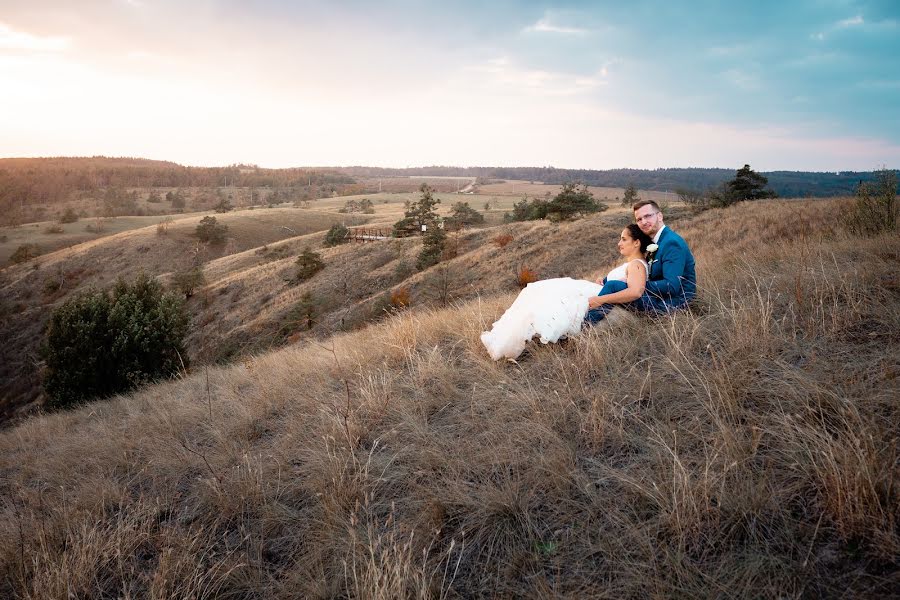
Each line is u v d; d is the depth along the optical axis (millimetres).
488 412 3453
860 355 2811
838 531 1852
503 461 2814
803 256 5391
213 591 2500
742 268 5770
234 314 45594
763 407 2633
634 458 2578
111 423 6742
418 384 4203
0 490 4922
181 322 16000
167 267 82438
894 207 7840
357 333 7660
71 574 2758
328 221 123312
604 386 3250
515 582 2062
